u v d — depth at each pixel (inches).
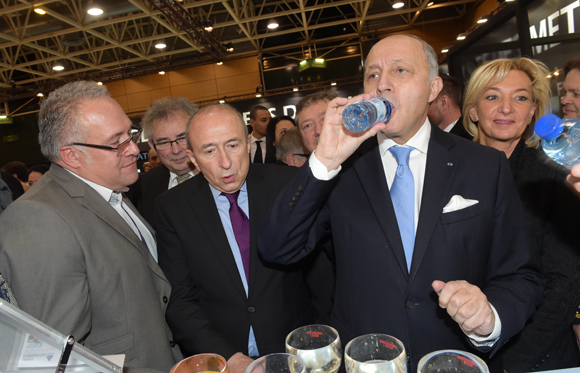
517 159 58.4
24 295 40.4
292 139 95.0
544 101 60.9
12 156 564.4
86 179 52.4
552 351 48.6
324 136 39.2
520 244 41.2
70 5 371.6
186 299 57.0
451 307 30.7
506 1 178.4
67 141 49.9
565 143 29.3
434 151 42.6
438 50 498.3
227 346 51.3
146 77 553.9
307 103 82.8
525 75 60.1
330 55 516.4
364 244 42.9
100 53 515.2
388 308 41.6
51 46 463.2
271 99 478.6
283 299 56.6
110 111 51.4
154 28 450.0
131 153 54.1
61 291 42.1
